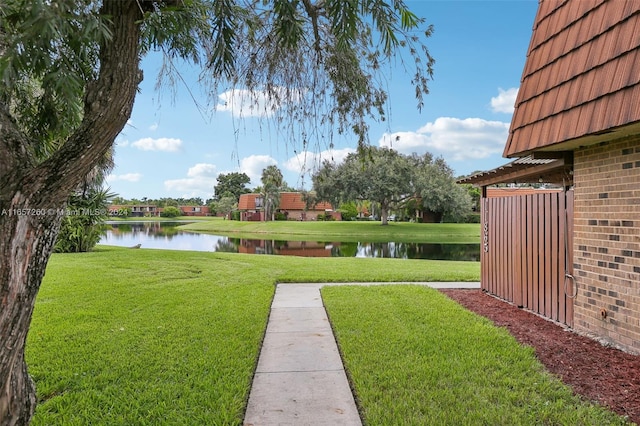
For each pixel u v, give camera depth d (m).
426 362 3.96
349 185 32.81
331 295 7.14
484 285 7.55
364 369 3.81
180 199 84.19
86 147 1.79
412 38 3.24
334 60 3.31
